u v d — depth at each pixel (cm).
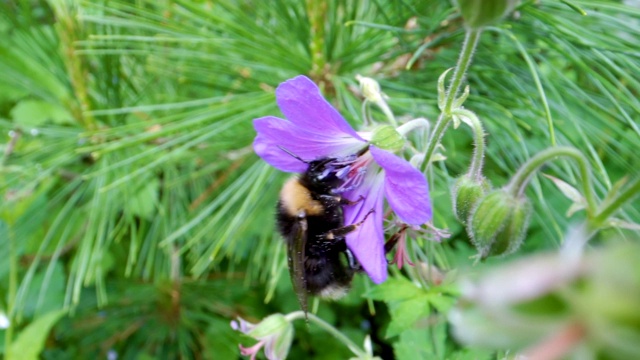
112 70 11
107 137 11
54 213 13
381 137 7
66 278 14
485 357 7
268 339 8
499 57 9
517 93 9
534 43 9
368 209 7
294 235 8
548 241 10
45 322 10
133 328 13
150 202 12
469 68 9
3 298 13
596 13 8
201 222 12
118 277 13
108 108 11
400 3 9
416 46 9
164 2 10
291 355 12
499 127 9
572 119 7
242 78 10
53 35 11
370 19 10
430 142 6
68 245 13
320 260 8
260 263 12
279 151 7
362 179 7
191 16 9
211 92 12
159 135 9
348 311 12
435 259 9
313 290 8
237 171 12
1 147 11
